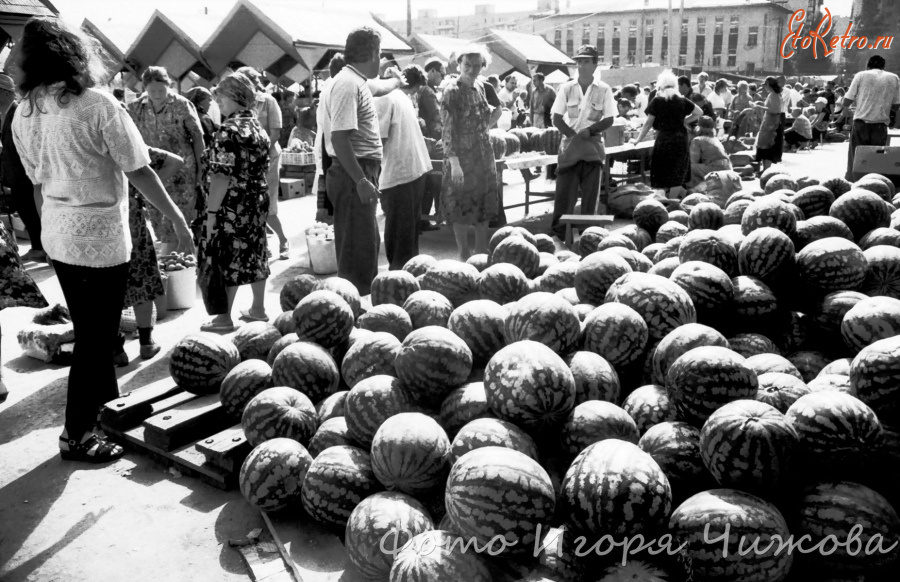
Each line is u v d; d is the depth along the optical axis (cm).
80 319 362
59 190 346
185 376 403
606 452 246
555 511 250
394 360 346
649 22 7150
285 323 442
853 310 328
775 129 1505
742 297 367
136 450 394
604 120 825
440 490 287
